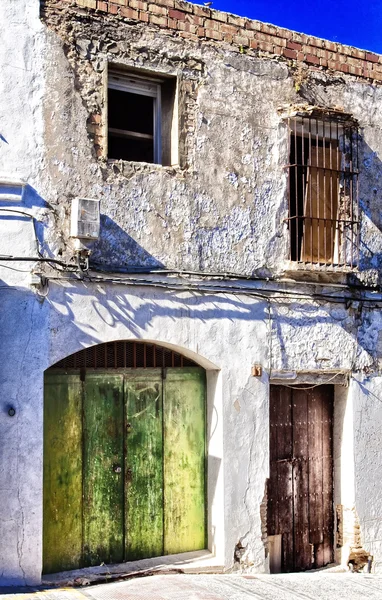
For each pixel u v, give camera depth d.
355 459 10.43
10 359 7.89
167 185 9.02
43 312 8.07
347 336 10.52
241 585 8.16
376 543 10.52
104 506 8.70
